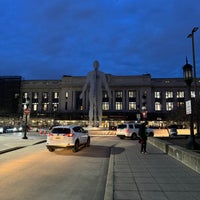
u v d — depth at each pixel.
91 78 39.59
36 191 6.72
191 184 6.77
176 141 18.53
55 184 7.47
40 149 17.02
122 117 74.31
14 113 79.38
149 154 13.39
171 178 7.51
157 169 8.98
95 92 39.06
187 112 12.98
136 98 79.38
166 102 79.12
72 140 14.70
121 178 7.55
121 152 14.45
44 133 37.72
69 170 9.57
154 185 6.68
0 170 9.55
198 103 23.39
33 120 78.25
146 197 5.62
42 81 84.50
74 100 80.44
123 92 80.00
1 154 14.44
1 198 6.10
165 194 5.84
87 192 6.65
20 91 84.19
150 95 78.38
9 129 44.00
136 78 79.75
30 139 25.16
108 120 74.56
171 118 47.16
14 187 7.12
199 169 8.20
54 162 11.42
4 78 83.44
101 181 7.88
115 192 6.03
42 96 84.12
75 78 81.62
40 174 8.84
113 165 9.87
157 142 17.02
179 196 5.68
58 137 14.72
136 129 26.53
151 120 74.12
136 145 19.20
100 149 16.62
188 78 13.12
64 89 81.50
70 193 6.55
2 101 82.19
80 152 15.07
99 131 36.03
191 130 12.64
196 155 8.91
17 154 14.41
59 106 82.56
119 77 80.50
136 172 8.44
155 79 80.81
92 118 39.78
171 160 11.15
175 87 79.31
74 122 75.94
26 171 9.36
